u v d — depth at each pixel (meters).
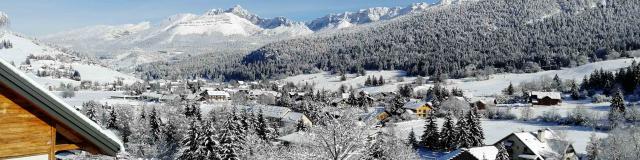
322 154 20.16
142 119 91.62
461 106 127.00
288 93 182.38
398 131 60.03
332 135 20.14
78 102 165.12
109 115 100.75
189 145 54.00
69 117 8.73
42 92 8.40
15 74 8.14
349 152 20.42
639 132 62.22
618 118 98.12
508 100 153.88
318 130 20.34
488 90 198.88
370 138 21.80
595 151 68.44
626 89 142.75
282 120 104.12
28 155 8.62
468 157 65.44
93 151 9.30
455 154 66.81
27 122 8.59
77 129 8.88
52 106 8.60
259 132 84.31
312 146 20.88
